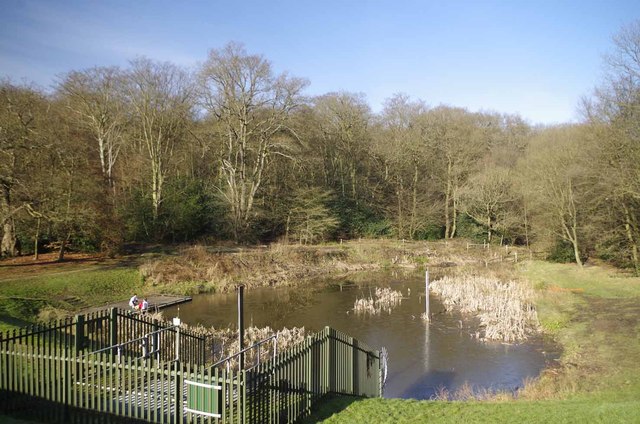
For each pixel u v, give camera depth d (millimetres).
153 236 44312
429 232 58500
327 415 10180
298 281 39438
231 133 47250
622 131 31078
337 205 56219
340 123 57438
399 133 58656
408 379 17656
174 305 30094
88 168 35812
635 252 34000
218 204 46344
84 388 9391
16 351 9789
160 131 44625
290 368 9578
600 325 22109
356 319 26766
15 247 36312
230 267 38219
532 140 53844
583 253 42656
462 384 17016
